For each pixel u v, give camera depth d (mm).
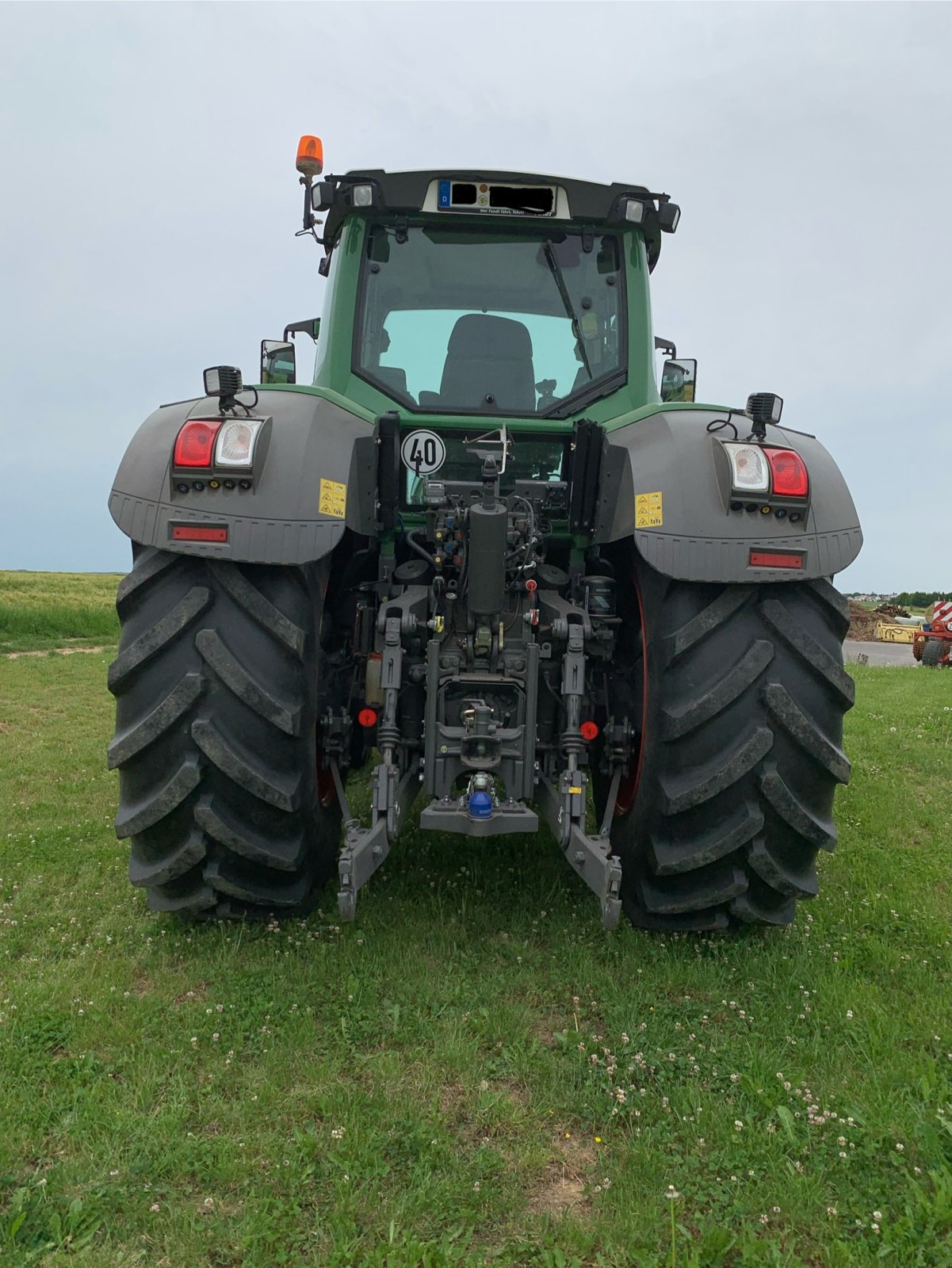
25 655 14320
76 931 3051
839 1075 2277
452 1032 2404
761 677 2643
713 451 2697
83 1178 1847
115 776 5434
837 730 2727
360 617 3133
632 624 3193
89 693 9289
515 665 2842
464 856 3764
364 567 3346
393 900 3252
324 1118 2066
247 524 2535
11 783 5238
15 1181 1843
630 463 2779
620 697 3115
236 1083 2191
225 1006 2510
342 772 3473
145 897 3340
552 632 2949
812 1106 2105
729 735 2645
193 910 2824
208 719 2592
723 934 3029
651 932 3023
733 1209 1804
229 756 2568
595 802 3527
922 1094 2162
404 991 2615
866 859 4035
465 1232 1745
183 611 2611
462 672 2867
